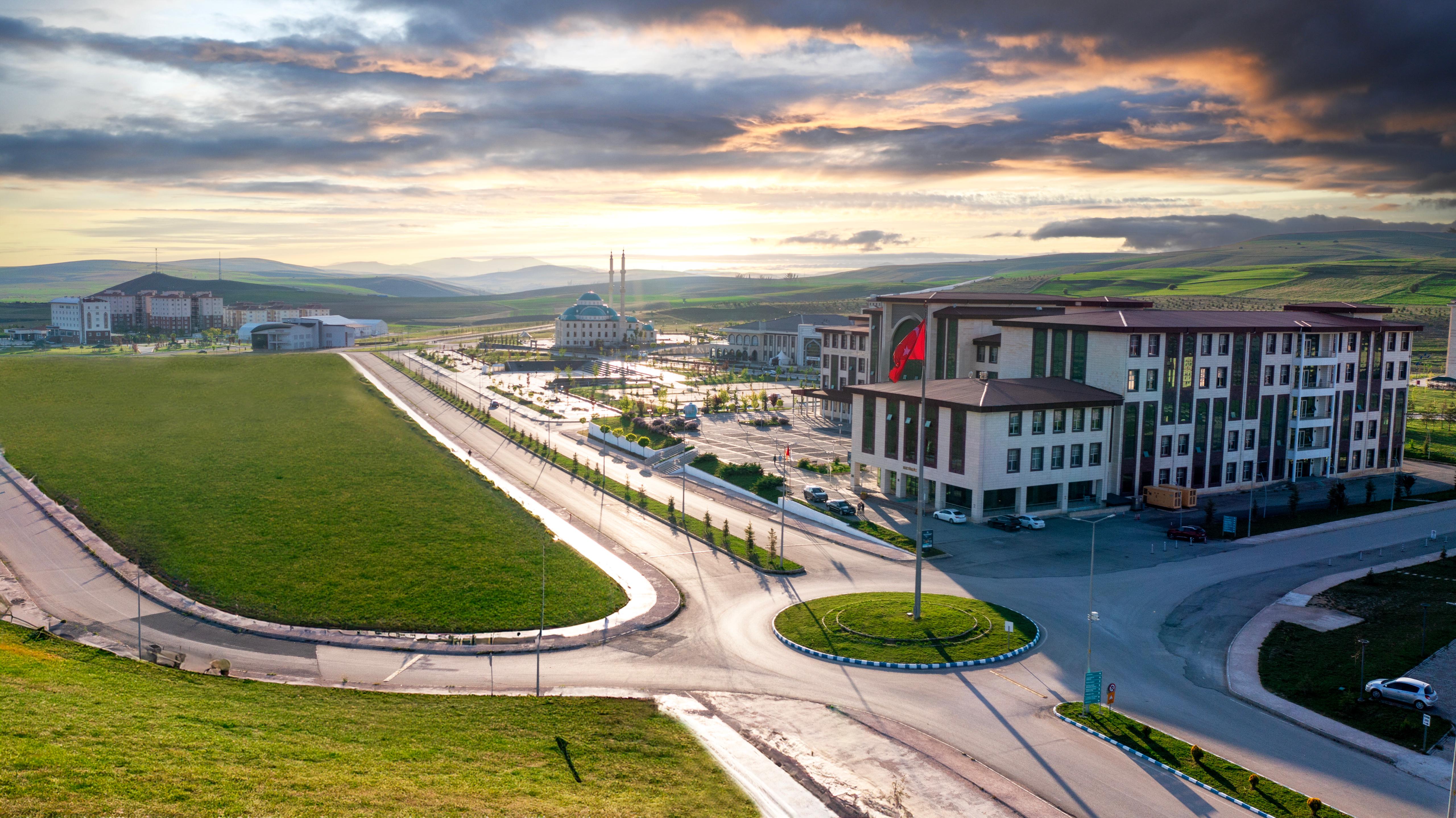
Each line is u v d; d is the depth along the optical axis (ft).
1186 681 205.98
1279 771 164.86
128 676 193.77
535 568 293.43
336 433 549.54
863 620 238.27
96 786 128.06
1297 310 502.38
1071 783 159.94
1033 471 356.79
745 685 203.72
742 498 397.80
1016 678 207.10
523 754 162.81
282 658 222.07
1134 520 354.95
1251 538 330.34
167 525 344.49
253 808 128.88
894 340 492.95
